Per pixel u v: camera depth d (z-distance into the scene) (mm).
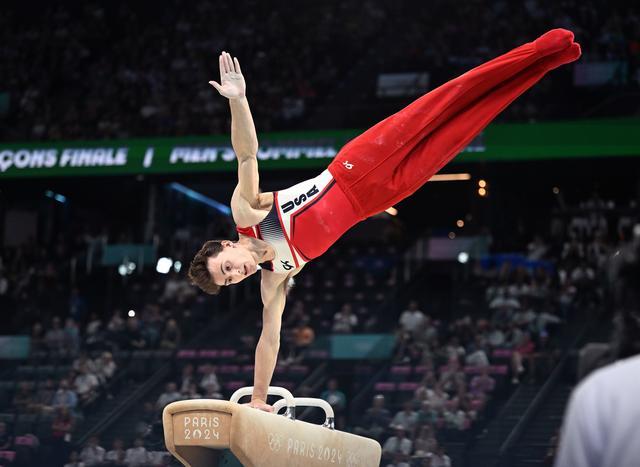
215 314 21594
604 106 21641
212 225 25906
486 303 20219
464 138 5652
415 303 19719
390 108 23828
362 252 25016
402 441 14195
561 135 21062
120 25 29094
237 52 27172
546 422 15328
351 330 19984
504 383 16266
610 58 22406
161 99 25953
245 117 5027
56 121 25641
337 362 18125
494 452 14609
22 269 24375
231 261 5137
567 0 24891
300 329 18922
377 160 5477
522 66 5555
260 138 23250
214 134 24031
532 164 22547
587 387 1895
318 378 17562
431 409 15125
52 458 15805
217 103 25438
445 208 27797
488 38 25219
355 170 5473
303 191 5430
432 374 16219
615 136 20641
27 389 17984
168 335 19797
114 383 18219
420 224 28422
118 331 19594
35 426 16250
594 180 24766
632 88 21922
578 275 19500
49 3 29625
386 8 27938
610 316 17906
